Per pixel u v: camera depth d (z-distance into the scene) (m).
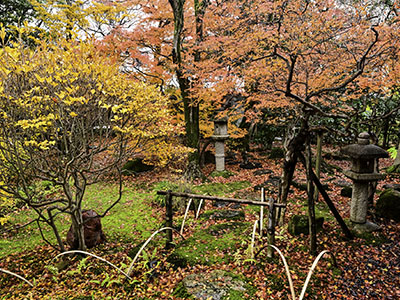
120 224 6.05
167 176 9.66
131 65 9.16
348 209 5.78
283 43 5.36
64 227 6.10
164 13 8.91
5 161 4.50
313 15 4.93
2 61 3.46
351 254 3.96
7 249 5.14
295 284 3.25
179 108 10.65
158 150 7.35
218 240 4.45
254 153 13.71
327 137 13.05
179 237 5.00
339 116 4.12
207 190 8.14
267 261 3.71
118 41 8.15
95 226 4.95
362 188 4.59
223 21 7.36
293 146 4.41
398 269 3.59
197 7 8.55
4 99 3.67
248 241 4.34
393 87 5.88
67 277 3.92
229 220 5.76
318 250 4.07
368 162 4.45
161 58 9.91
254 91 7.93
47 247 5.13
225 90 7.12
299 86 6.25
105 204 7.45
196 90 8.45
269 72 5.80
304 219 4.67
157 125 6.15
